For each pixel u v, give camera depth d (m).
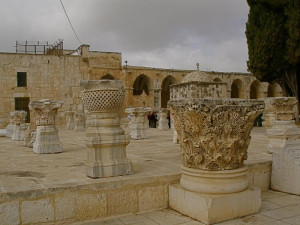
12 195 4.72
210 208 5.02
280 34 21.80
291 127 8.70
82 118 25.42
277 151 7.21
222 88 15.88
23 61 33.91
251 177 7.00
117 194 5.51
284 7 21.05
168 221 5.22
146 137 15.43
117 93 5.92
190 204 5.38
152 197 5.83
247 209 5.44
